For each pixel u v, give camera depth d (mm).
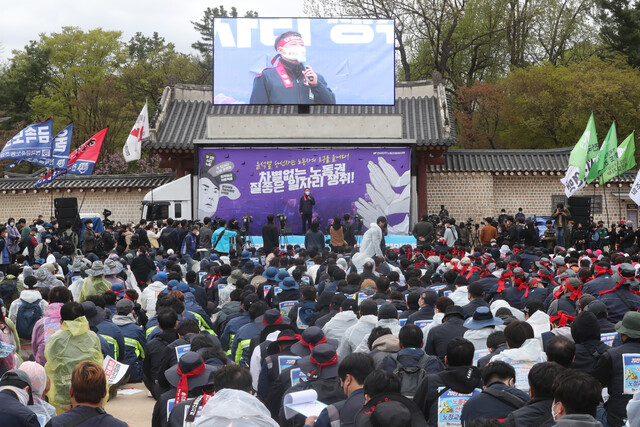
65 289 10109
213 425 4664
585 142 23750
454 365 6078
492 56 51281
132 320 10594
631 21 45188
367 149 29969
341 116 29734
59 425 5008
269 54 30859
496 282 13156
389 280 12047
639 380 6590
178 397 6035
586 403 4527
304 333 6977
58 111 54500
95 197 36156
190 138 32812
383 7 47312
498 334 7199
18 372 5965
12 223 24859
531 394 5457
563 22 50750
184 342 8234
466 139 44312
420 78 51125
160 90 55312
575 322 7047
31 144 25156
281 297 11750
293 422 6625
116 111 52125
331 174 29984
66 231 23766
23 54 56750
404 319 9961
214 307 14203
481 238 27031
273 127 29766
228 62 30750
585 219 27422
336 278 12352
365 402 5328
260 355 8086
